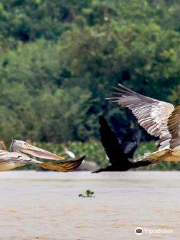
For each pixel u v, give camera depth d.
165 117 15.93
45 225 20.72
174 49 69.69
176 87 66.88
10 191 29.86
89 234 19.34
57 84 73.69
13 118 63.44
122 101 16.23
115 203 25.34
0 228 20.27
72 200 26.28
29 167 48.88
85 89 69.38
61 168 13.95
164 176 39.53
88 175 41.81
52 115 66.44
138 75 67.94
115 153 14.34
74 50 69.38
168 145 15.48
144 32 69.75
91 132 67.56
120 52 68.06
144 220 21.44
